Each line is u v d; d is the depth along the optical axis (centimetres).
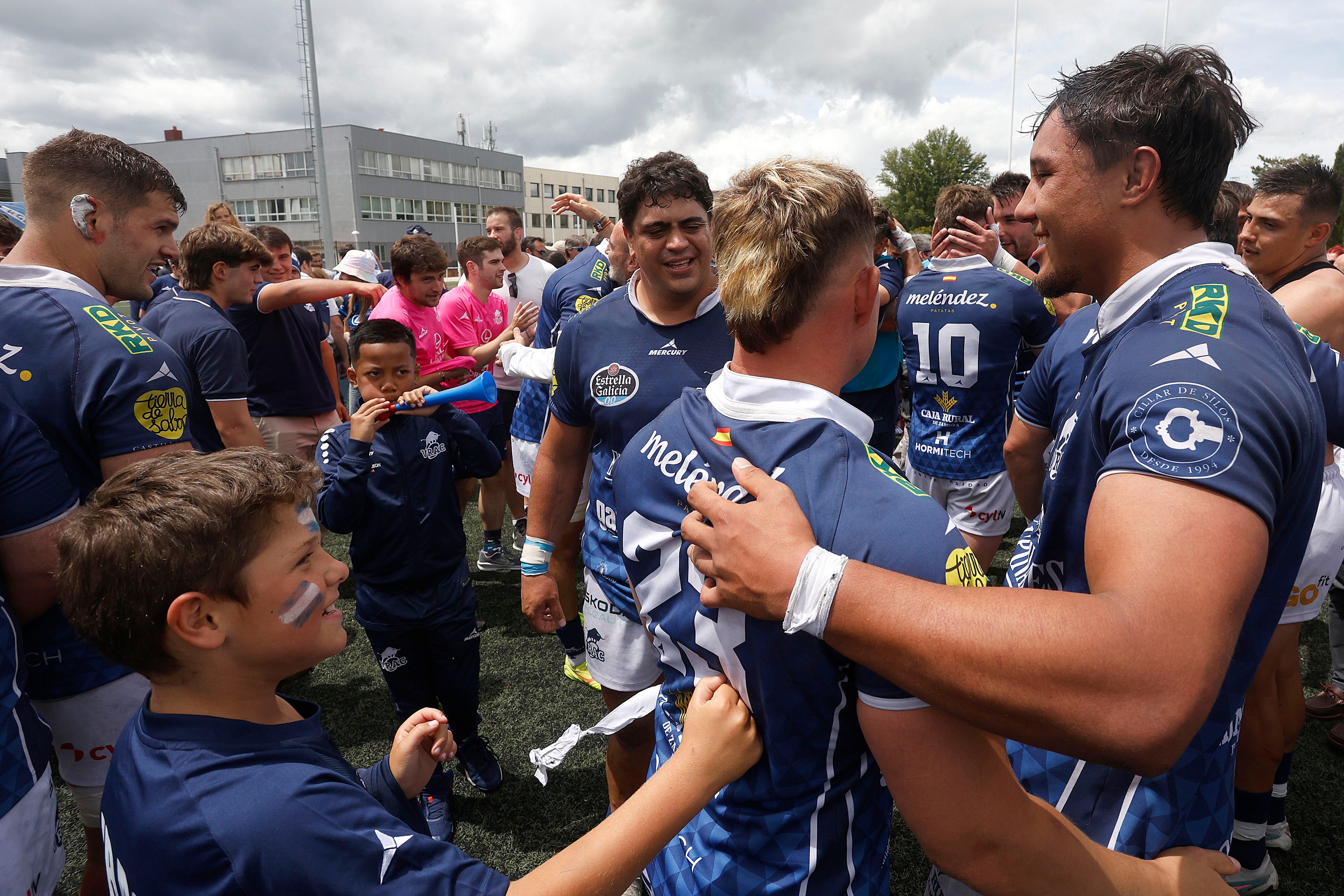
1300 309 196
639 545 94
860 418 85
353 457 205
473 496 563
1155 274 91
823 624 69
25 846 122
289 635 87
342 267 595
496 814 225
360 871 76
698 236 172
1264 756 177
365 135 5366
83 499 147
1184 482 69
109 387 144
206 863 75
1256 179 223
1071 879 81
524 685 297
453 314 461
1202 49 91
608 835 79
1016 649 62
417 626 220
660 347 183
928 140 4553
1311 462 82
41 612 137
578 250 916
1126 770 66
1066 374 140
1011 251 432
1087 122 93
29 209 155
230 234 308
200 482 82
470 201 6462
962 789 73
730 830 90
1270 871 183
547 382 271
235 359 280
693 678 92
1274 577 91
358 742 260
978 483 309
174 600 80
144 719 84
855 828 87
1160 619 63
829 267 79
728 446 84
